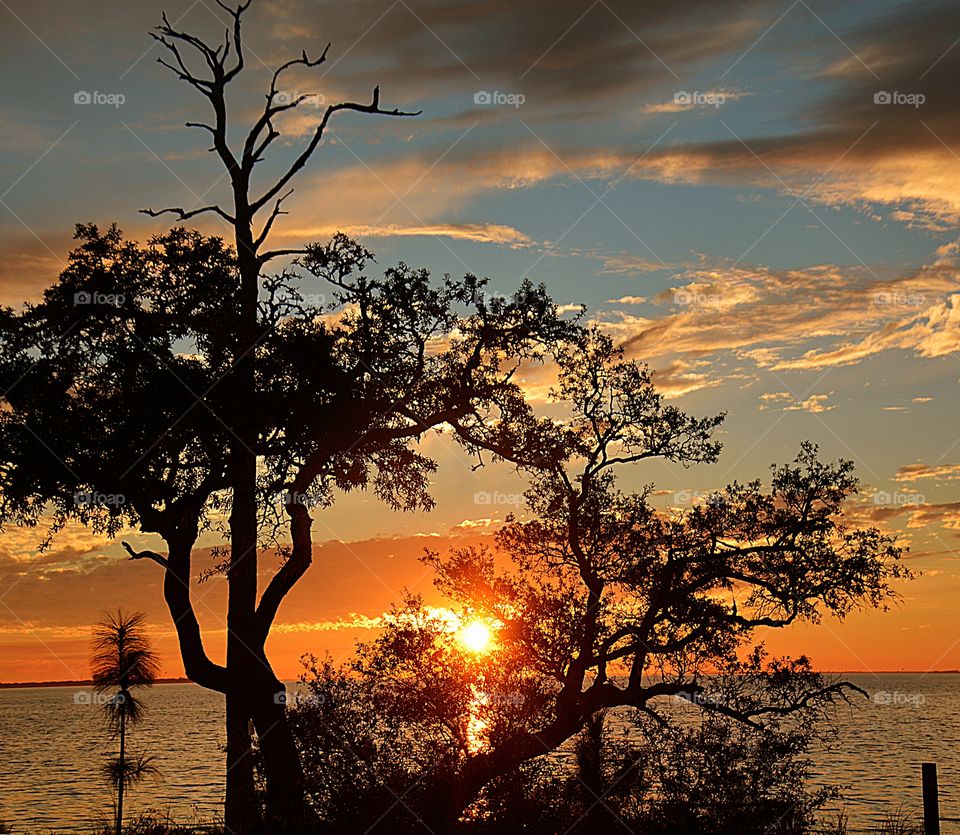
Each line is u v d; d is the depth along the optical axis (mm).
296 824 21000
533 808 21188
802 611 21422
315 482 25984
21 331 23984
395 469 26969
